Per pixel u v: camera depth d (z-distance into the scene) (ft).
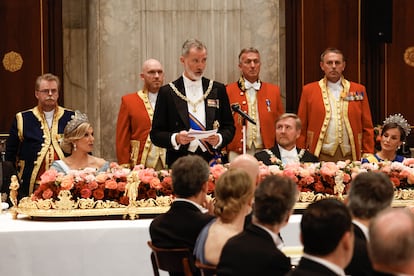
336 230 15.02
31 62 44.29
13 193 28.04
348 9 45.80
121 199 27.37
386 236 12.69
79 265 25.76
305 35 45.75
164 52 42.60
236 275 17.31
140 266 25.96
